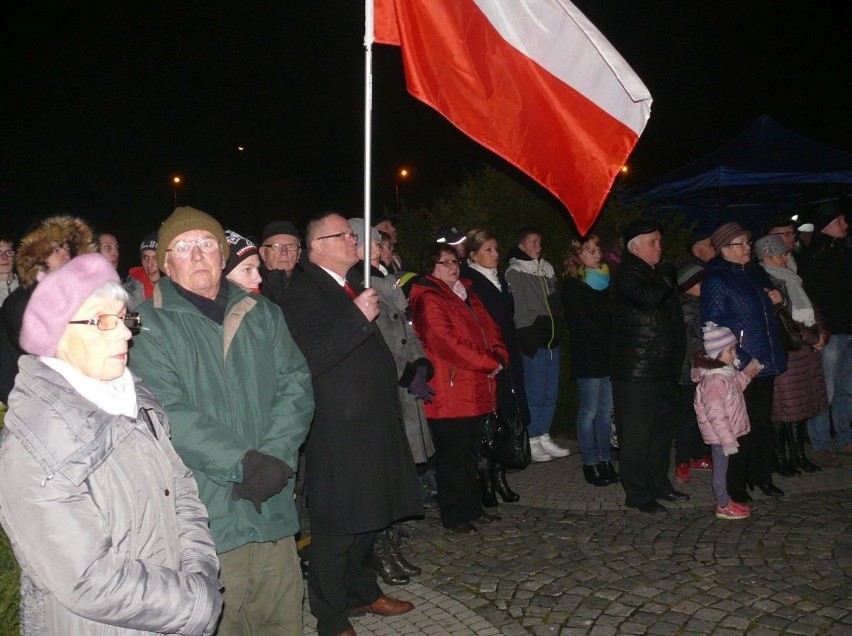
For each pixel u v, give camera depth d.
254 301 3.09
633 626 3.91
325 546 3.70
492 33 3.71
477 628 3.96
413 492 3.95
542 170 3.83
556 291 6.94
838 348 6.92
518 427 5.56
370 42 3.54
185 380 2.84
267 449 2.94
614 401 5.69
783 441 6.36
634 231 5.52
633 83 3.59
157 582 1.96
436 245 5.40
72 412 1.91
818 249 6.94
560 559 4.79
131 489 2.02
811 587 4.23
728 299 5.43
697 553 4.77
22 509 1.83
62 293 1.99
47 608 1.97
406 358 4.64
